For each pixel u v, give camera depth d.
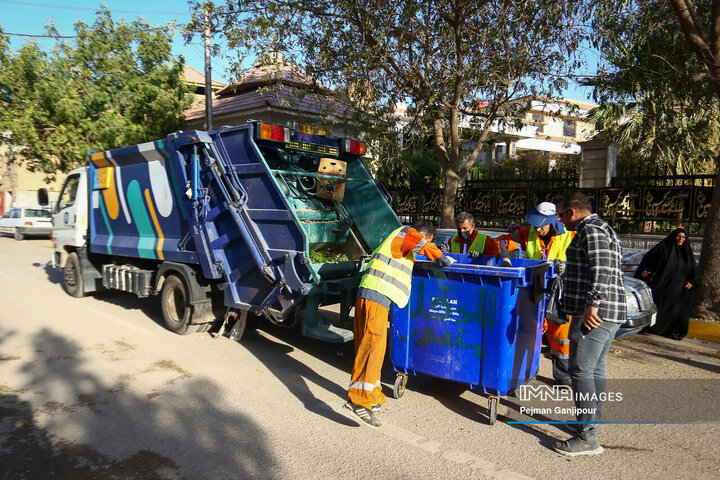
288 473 3.32
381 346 4.05
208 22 9.45
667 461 3.53
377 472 3.34
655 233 9.20
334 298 5.59
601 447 3.67
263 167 5.34
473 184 11.70
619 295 3.53
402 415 4.28
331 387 4.88
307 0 9.28
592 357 3.56
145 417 4.11
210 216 5.89
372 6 8.86
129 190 7.24
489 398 4.09
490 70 9.05
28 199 26.38
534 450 3.68
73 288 8.78
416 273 4.36
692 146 11.73
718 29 6.46
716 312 6.92
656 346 6.33
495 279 3.94
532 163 18.80
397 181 11.36
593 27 8.27
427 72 9.38
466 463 3.47
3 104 14.69
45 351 5.77
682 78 8.18
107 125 14.75
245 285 5.82
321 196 6.20
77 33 14.95
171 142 6.18
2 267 12.45
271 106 14.14
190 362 5.49
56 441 3.69
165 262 6.59
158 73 15.75
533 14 8.39
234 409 4.31
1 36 14.55
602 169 10.53
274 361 5.61
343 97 10.49
